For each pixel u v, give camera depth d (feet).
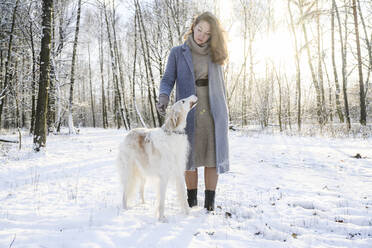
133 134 11.46
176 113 9.92
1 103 48.11
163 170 9.92
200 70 10.84
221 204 11.98
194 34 10.73
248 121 76.48
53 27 53.06
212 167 10.90
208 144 10.86
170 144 9.97
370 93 74.13
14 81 55.01
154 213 10.19
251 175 18.51
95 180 16.90
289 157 25.68
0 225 8.76
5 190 14.21
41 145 27.53
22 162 22.62
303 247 7.64
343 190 14.39
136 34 71.82
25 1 47.88
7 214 9.97
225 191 14.34
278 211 11.03
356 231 8.99
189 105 10.09
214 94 10.69
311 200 12.23
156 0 61.16
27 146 31.89
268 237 8.62
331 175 18.44
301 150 29.60
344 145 33.01
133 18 73.67
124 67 94.12
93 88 142.51
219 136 10.59
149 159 10.36
